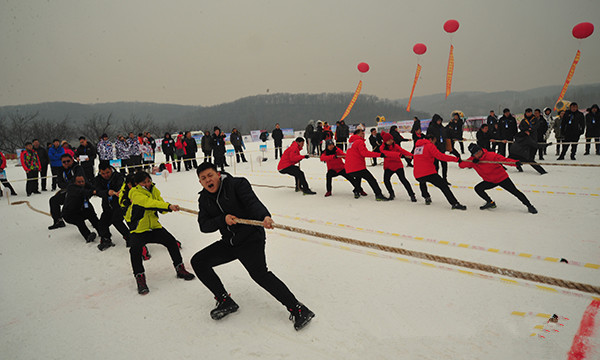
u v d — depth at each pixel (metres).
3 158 11.73
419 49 14.78
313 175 11.50
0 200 10.95
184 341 3.00
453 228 5.28
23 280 4.59
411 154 7.05
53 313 3.66
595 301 3.07
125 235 5.48
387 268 4.05
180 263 4.25
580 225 4.99
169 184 11.73
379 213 6.41
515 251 4.26
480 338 2.72
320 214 6.60
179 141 15.29
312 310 3.31
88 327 3.34
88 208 5.96
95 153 13.91
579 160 10.73
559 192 6.96
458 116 11.66
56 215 7.14
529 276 2.23
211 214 3.20
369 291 3.57
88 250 5.57
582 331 2.69
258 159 15.18
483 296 3.31
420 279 3.73
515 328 2.80
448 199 6.34
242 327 3.13
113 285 4.21
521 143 9.38
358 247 4.75
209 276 3.22
